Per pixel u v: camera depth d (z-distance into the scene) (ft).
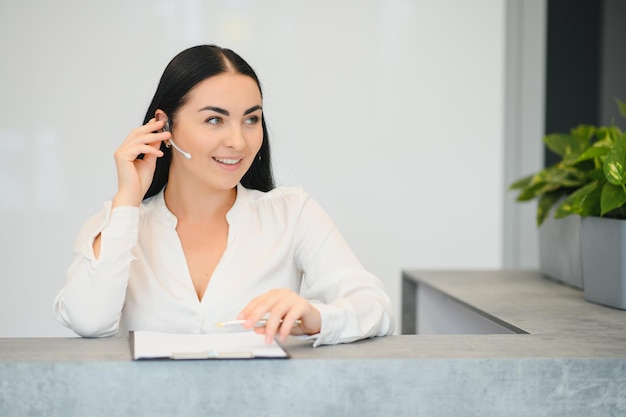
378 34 12.44
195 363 4.57
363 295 5.74
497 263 12.85
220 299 6.06
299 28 12.29
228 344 4.98
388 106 12.52
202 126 5.81
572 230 7.98
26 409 4.52
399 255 12.70
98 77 12.00
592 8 12.50
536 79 12.70
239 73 5.83
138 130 5.89
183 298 6.02
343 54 12.41
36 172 12.00
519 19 12.67
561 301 7.18
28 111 11.93
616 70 12.35
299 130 12.38
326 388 4.66
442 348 5.06
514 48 12.69
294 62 12.31
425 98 12.59
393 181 12.60
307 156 12.41
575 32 12.60
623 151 6.47
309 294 6.22
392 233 12.66
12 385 4.51
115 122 12.05
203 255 6.26
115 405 4.55
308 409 4.66
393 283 12.71
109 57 12.00
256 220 6.42
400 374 4.70
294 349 4.96
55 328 12.16
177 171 6.27
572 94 12.66
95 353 4.78
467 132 12.69
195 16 12.11
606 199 6.50
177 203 6.35
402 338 5.40
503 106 12.72
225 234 6.34
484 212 12.79
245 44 12.22
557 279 8.41
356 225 12.59
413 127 12.59
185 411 4.58
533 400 4.80
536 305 6.95
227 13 12.16
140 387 4.55
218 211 6.37
